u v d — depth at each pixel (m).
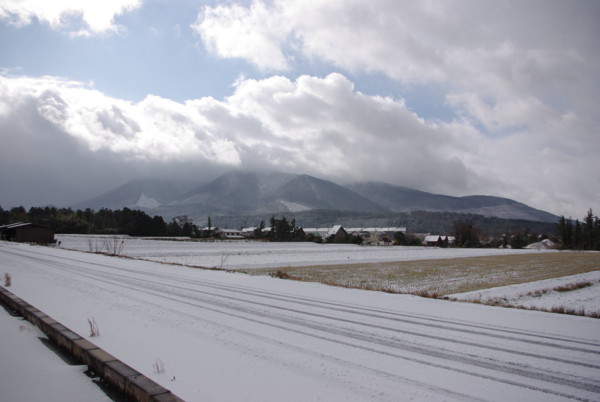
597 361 7.41
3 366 6.83
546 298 23.92
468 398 5.68
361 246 116.62
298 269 37.62
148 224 138.38
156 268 26.75
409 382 6.25
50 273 22.06
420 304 13.95
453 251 95.25
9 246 56.56
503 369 6.92
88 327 9.48
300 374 6.55
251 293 15.79
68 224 127.31
